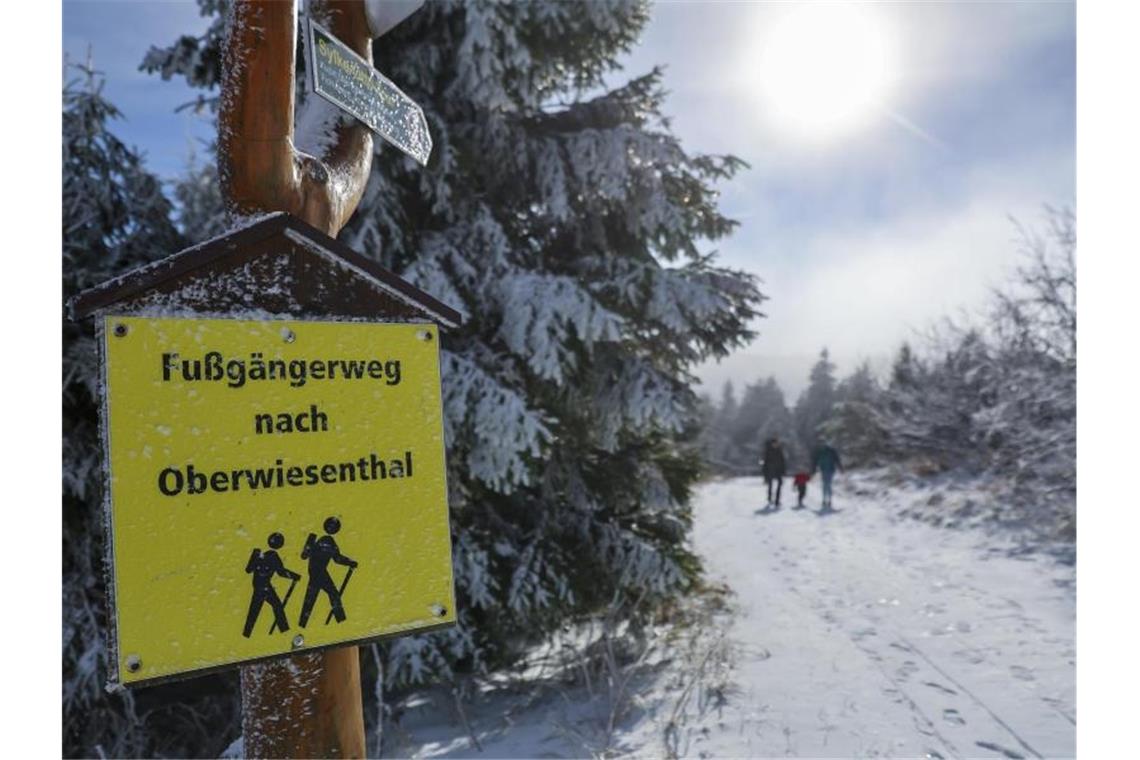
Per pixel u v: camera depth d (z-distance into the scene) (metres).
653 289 5.59
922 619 6.14
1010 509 9.92
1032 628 5.68
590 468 6.37
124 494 1.32
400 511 1.54
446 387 4.94
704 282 5.91
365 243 5.05
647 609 5.96
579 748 4.02
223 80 1.61
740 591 7.66
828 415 59.56
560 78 6.53
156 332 1.38
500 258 5.57
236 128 1.58
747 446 60.38
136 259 5.85
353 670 1.67
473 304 5.44
